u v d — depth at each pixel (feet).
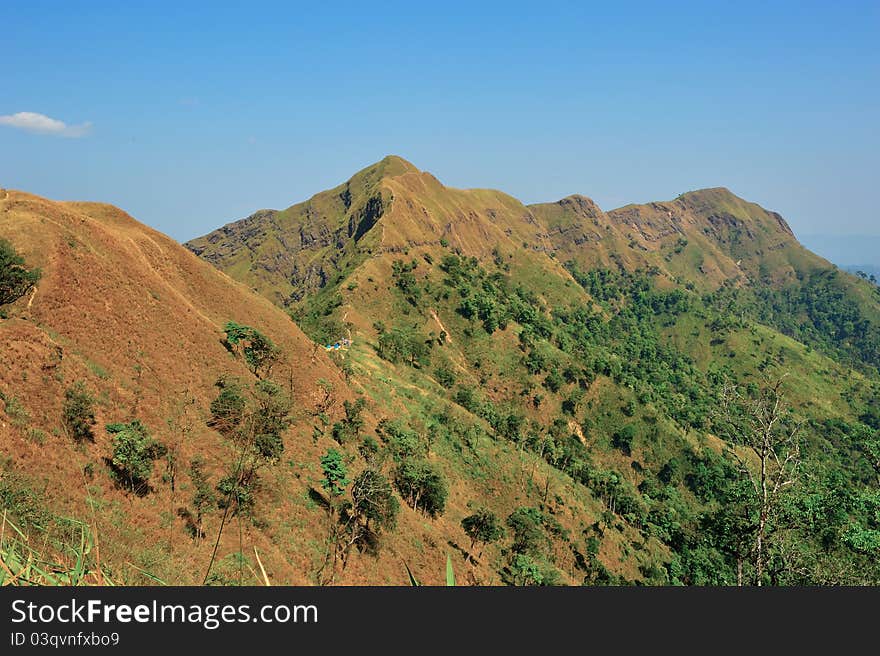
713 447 563.07
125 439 124.16
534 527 262.47
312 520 154.30
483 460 337.31
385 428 279.90
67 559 24.11
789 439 70.90
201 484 136.26
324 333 529.86
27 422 112.98
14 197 221.25
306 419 222.28
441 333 633.61
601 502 395.55
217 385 195.83
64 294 172.86
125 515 110.01
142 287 214.69
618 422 581.12
